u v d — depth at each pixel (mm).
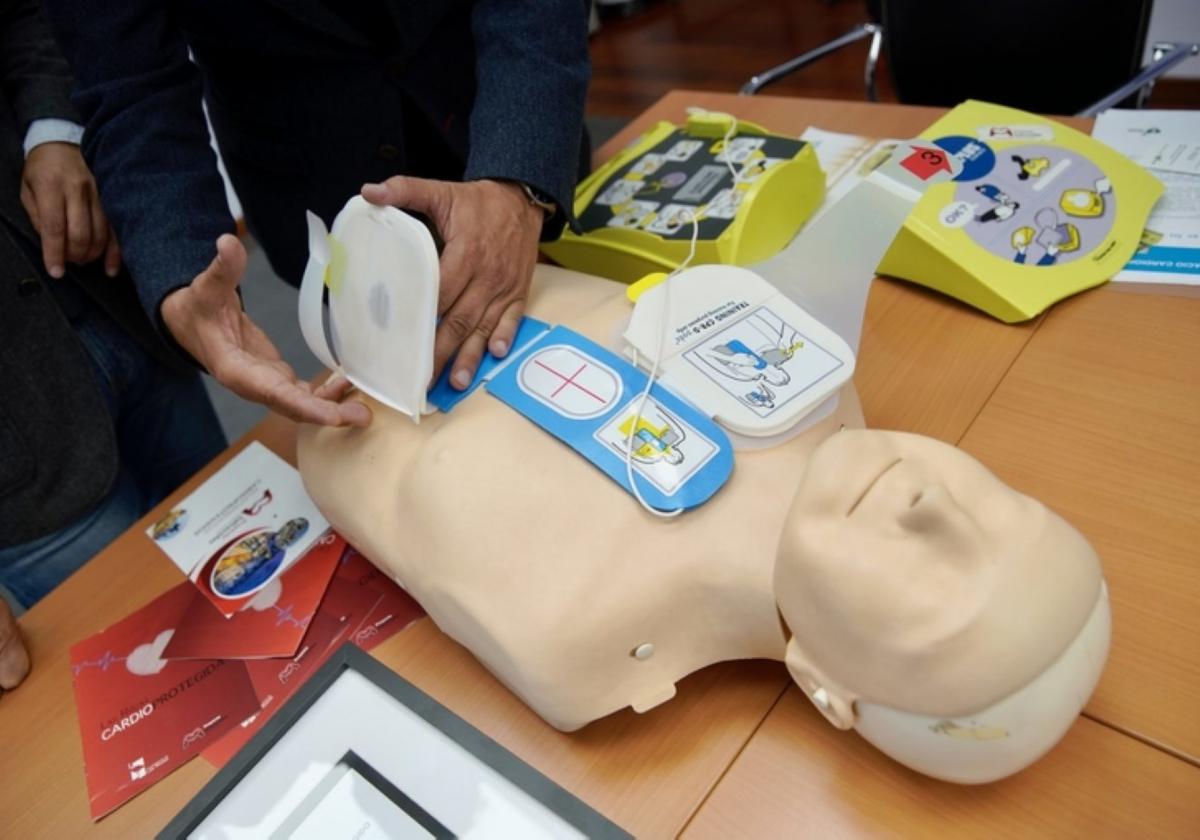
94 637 670
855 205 617
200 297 583
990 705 358
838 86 2309
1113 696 463
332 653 572
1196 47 1029
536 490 504
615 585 470
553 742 517
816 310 593
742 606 470
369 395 612
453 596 498
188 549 724
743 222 731
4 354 815
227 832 477
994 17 1104
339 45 760
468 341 601
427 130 855
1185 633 479
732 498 487
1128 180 754
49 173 834
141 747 581
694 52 2713
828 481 406
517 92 669
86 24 660
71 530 915
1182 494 547
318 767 493
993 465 600
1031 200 749
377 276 574
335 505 606
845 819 450
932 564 367
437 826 456
